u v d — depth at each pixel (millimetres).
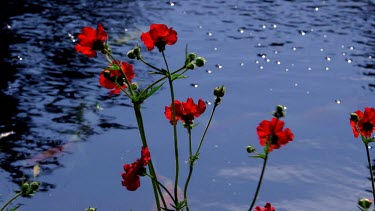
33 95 2396
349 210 1829
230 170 1959
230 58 2828
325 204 1848
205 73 2631
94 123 2156
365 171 1959
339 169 1965
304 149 2039
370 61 2848
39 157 2010
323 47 3025
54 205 1850
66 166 1977
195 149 2035
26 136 2090
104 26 3223
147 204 1854
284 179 1928
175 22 3328
